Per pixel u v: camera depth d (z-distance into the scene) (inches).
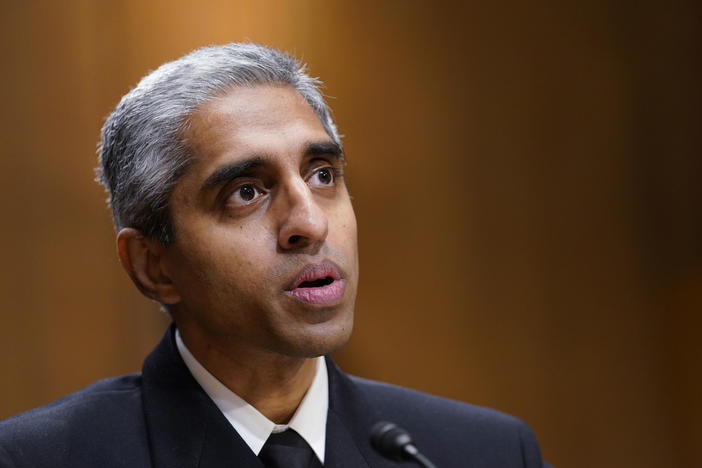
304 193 125.4
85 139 339.0
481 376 395.2
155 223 131.6
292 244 125.0
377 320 386.3
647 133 414.0
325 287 125.7
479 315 396.8
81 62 340.5
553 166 407.2
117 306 341.4
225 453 132.8
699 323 412.5
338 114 379.2
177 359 140.8
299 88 136.1
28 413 140.3
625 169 413.1
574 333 405.4
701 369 409.4
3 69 333.1
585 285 407.5
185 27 348.8
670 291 412.2
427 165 393.4
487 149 399.9
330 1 377.1
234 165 125.2
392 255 388.8
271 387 137.2
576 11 412.2
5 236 330.6
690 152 415.8
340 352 379.2
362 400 150.3
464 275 396.8
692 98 416.2
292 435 138.1
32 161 335.3
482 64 401.7
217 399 137.5
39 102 336.2
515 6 405.7
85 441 133.9
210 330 132.0
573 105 409.4
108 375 337.7
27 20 336.8
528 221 402.6
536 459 157.8
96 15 342.3
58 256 335.6
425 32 393.4
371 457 142.9
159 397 138.9
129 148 133.9
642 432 407.8
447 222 394.3
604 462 404.8
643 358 408.2
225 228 126.3
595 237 409.4
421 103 391.5
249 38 356.5
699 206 414.9
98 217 340.2
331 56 376.8
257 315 125.4
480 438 155.6
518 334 399.5
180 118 129.4
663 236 413.1
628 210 412.2
